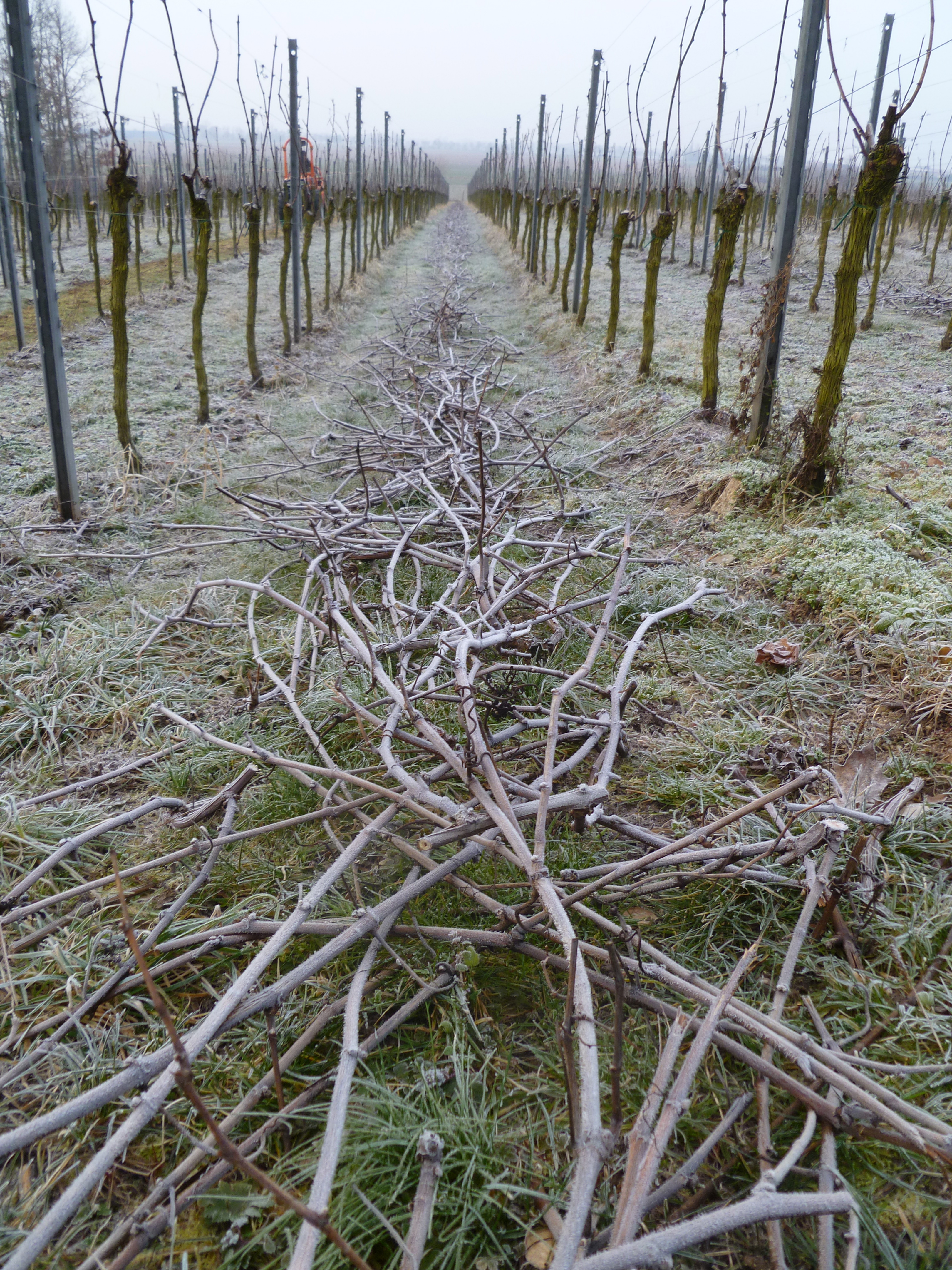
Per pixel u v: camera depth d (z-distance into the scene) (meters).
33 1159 1.85
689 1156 1.84
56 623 4.29
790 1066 1.99
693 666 3.93
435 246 30.08
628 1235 1.34
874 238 15.10
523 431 6.98
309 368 10.52
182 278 16.70
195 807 2.91
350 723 3.40
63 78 17.39
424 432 6.88
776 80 6.34
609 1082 1.97
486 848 2.29
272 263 19.98
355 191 20.91
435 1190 1.65
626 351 10.27
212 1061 2.01
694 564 5.02
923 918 2.43
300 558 4.86
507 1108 1.96
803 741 3.28
